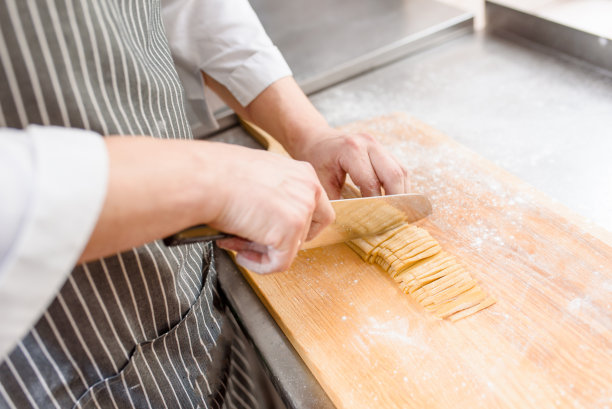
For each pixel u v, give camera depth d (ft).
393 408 2.52
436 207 3.52
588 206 3.46
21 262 1.39
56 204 1.40
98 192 1.48
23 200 1.37
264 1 6.48
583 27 4.61
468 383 2.56
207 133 4.65
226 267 3.56
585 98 4.39
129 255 2.31
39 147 1.41
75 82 2.06
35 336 2.15
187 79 3.93
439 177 3.73
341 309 3.02
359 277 3.20
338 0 6.27
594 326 2.70
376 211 3.07
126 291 2.38
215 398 3.22
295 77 4.97
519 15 5.12
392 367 2.68
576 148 3.93
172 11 3.54
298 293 3.15
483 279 3.03
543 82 4.66
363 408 2.54
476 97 4.63
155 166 1.65
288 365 2.93
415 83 4.95
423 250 3.13
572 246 3.11
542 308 2.83
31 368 2.20
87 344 2.32
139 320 2.50
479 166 3.76
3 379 2.16
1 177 1.34
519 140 4.10
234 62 3.67
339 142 3.41
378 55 5.13
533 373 2.56
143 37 2.55
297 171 2.10
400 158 3.94
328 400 2.73
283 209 1.90
